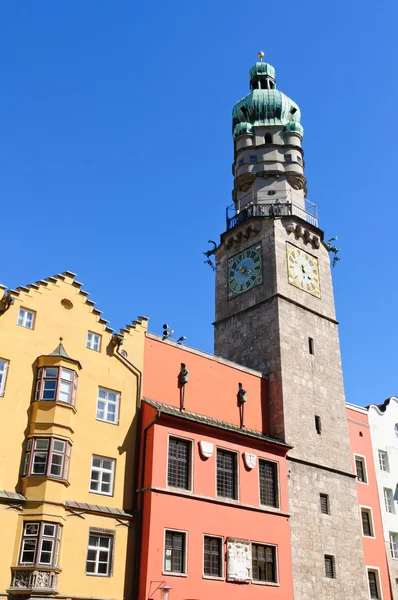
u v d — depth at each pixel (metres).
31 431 30.08
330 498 41.97
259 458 38.31
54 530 28.41
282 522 37.53
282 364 43.72
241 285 49.88
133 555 31.00
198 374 39.06
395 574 45.75
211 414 38.56
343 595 39.19
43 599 26.91
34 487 28.78
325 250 53.56
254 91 59.50
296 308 47.28
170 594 30.44
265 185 54.03
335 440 44.81
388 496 49.59
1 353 30.61
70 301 34.19
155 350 37.34
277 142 56.03
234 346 47.84
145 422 34.25
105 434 32.75
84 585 28.86
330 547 40.09
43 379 31.28
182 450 34.69
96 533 30.34
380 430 51.91
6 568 27.09
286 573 36.12
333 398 46.50
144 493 32.19
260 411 42.06
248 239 51.25
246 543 34.81
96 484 31.61
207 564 32.88
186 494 33.19
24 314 32.19
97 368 33.91
